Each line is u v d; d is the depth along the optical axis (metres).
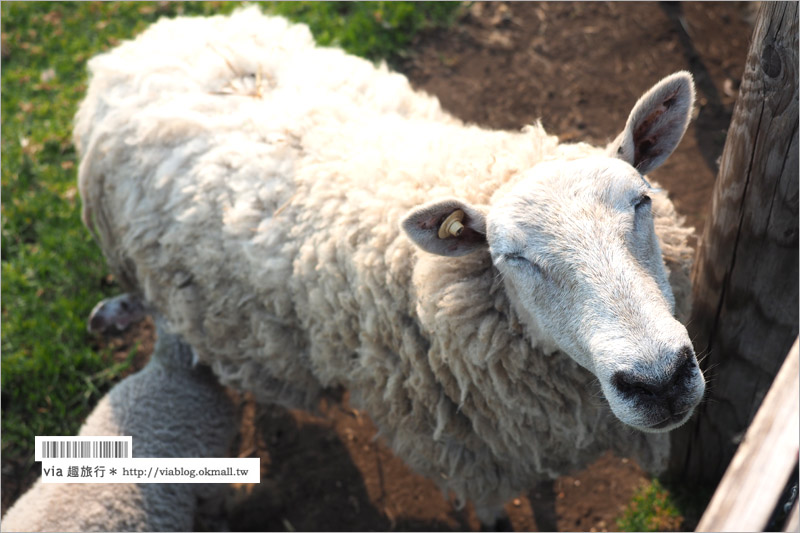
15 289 2.18
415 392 1.62
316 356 1.70
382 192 1.57
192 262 1.73
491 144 1.58
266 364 1.77
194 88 1.77
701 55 2.43
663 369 1.34
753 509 1.14
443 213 1.46
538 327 1.47
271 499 1.96
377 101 1.75
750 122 1.46
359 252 1.58
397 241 1.55
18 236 2.29
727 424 1.73
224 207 1.69
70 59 2.67
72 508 1.79
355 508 1.93
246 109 1.73
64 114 2.53
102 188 1.84
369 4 2.66
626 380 1.34
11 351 2.08
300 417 2.03
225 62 1.78
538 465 1.62
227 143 1.71
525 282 1.43
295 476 1.98
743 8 2.53
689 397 1.35
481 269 1.52
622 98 2.38
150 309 1.97
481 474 1.68
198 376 1.92
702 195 2.12
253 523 1.94
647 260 1.41
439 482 1.74
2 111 2.55
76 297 2.17
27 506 1.82
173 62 1.80
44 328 2.10
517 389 1.55
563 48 2.54
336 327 1.64
